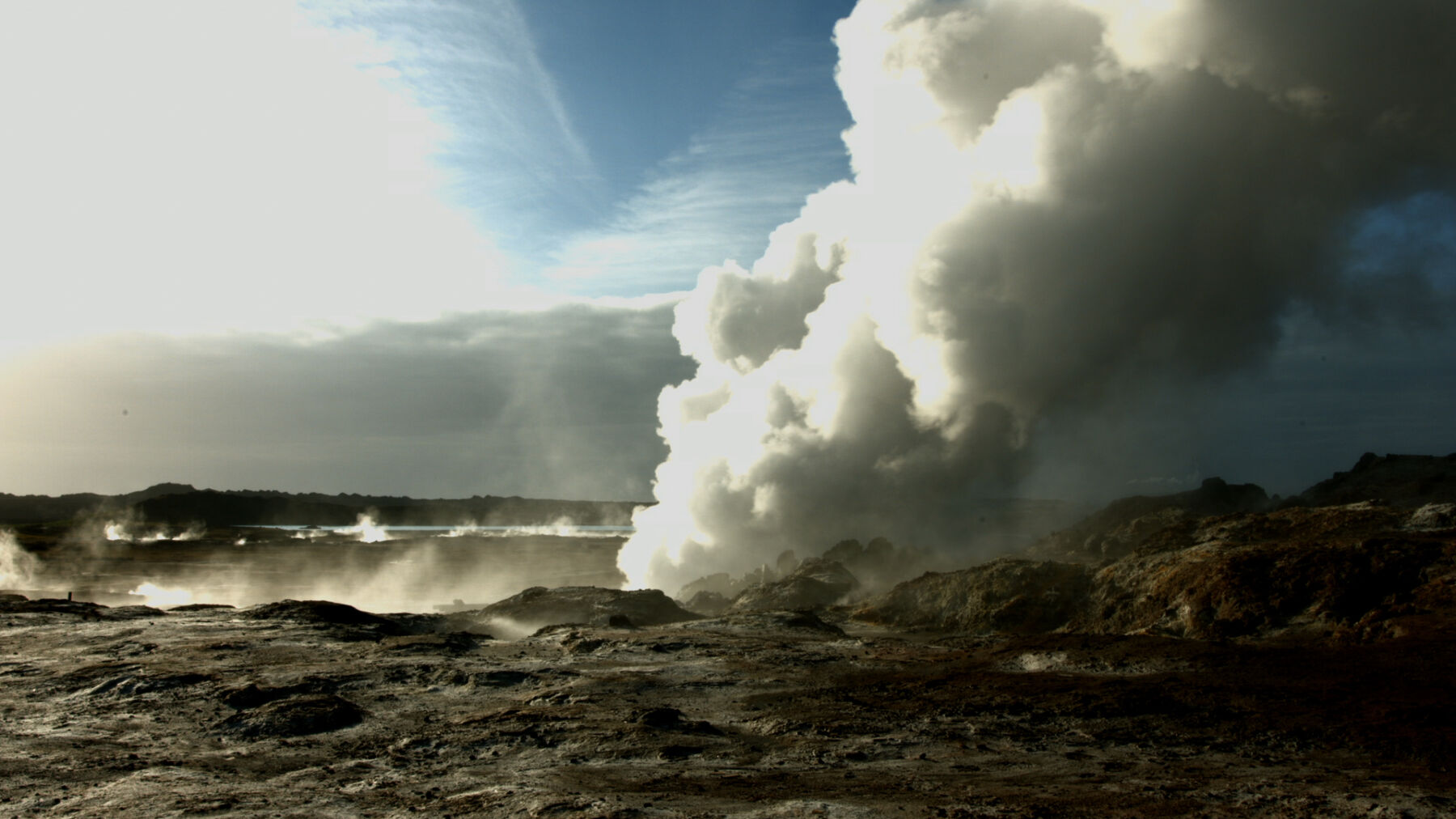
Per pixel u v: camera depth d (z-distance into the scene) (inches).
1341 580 1232.8
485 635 1505.9
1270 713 776.9
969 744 737.6
